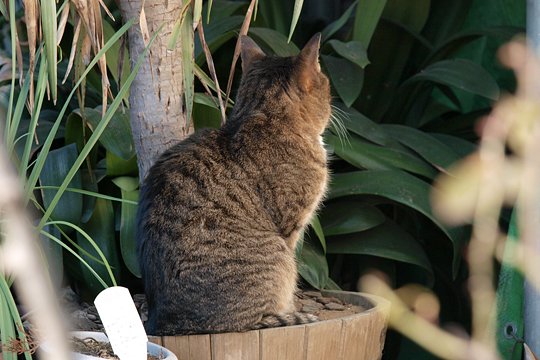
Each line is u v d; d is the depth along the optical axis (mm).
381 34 5203
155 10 3494
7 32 5242
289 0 5488
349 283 5168
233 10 5078
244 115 3664
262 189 3473
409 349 5223
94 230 4242
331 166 5094
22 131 4461
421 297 3795
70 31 4867
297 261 4035
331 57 4855
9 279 2609
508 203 4051
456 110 5766
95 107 4840
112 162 4211
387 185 4418
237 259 3287
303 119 3691
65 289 4176
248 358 3066
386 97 5387
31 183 2656
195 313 3230
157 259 3297
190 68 3400
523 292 3912
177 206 3326
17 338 2670
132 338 2445
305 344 3111
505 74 5496
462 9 5512
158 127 3633
